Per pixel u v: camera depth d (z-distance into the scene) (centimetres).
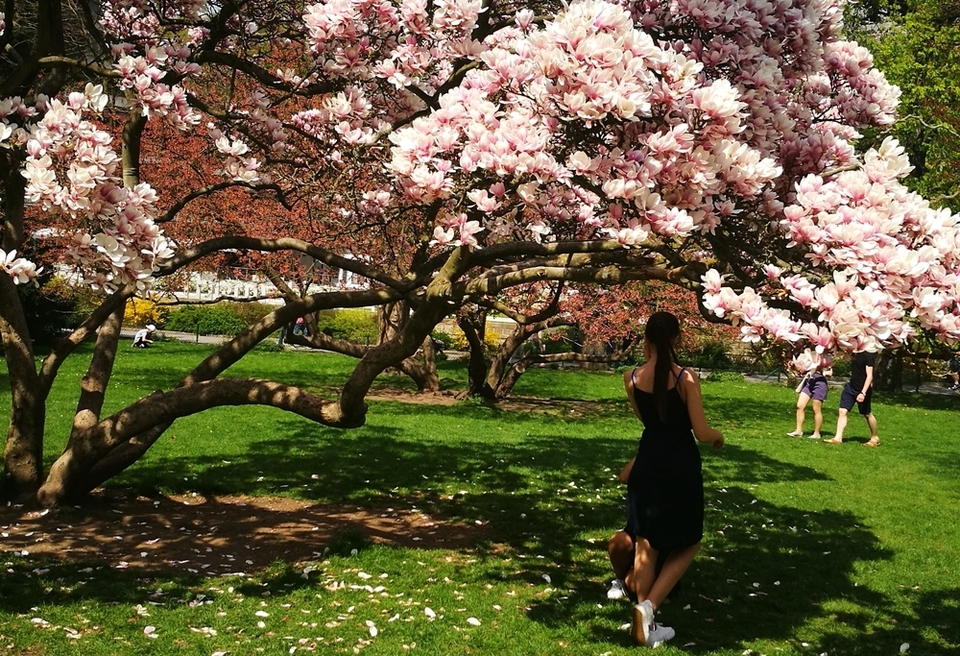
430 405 1609
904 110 2245
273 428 1170
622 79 400
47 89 685
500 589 573
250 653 445
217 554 622
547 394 1986
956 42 2298
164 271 655
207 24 700
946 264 402
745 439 1350
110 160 431
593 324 1700
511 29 616
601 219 532
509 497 845
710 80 518
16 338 705
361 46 610
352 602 530
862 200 429
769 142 518
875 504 902
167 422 678
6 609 483
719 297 377
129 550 619
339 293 690
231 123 703
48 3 657
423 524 738
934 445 1409
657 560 513
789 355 382
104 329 768
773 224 480
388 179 636
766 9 535
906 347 409
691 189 427
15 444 715
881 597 593
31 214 1295
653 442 480
